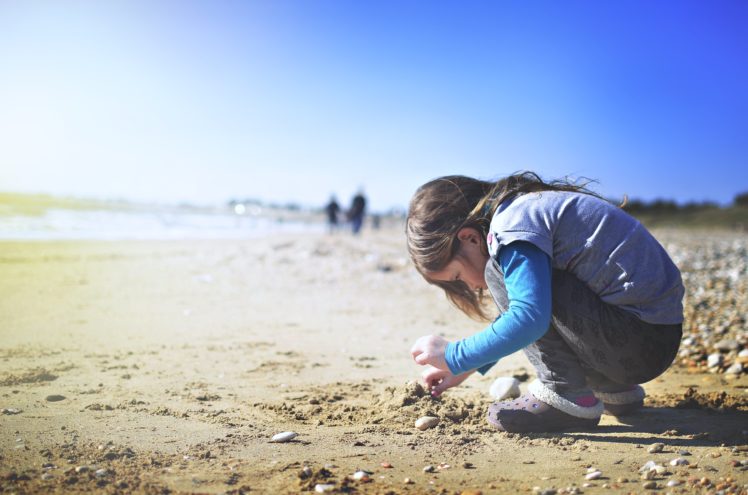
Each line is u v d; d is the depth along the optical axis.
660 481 1.69
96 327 4.38
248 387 2.88
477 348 1.89
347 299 6.43
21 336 3.96
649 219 57.00
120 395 2.63
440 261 2.04
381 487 1.65
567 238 1.96
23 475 1.67
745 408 2.54
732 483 1.64
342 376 3.17
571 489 1.63
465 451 1.98
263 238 15.78
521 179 2.12
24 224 17.62
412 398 2.52
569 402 2.16
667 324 2.02
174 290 6.55
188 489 1.61
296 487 1.64
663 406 2.61
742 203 59.91
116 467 1.77
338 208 22.84
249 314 5.27
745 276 8.94
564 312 2.00
